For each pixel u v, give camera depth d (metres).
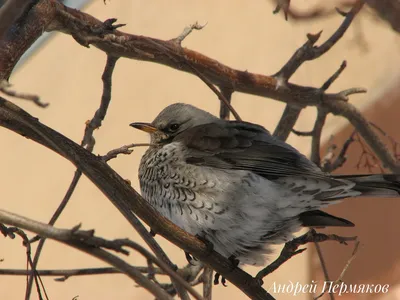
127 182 7.54
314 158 11.59
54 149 7.54
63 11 8.77
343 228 12.55
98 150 16.91
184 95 16.02
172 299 6.25
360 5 7.05
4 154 19.47
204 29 16.16
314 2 10.46
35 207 17.67
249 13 15.60
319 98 11.34
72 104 18.16
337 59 14.01
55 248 16.73
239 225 9.38
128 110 16.89
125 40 9.49
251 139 9.78
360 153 12.92
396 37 13.17
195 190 9.51
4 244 17.73
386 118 12.87
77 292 15.88
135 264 15.02
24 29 8.34
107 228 16.03
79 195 17.02
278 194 9.20
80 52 18.72
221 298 13.66
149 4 17.34
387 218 12.34
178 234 7.96
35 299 16.38
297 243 8.38
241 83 11.19
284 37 14.77
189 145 9.82
